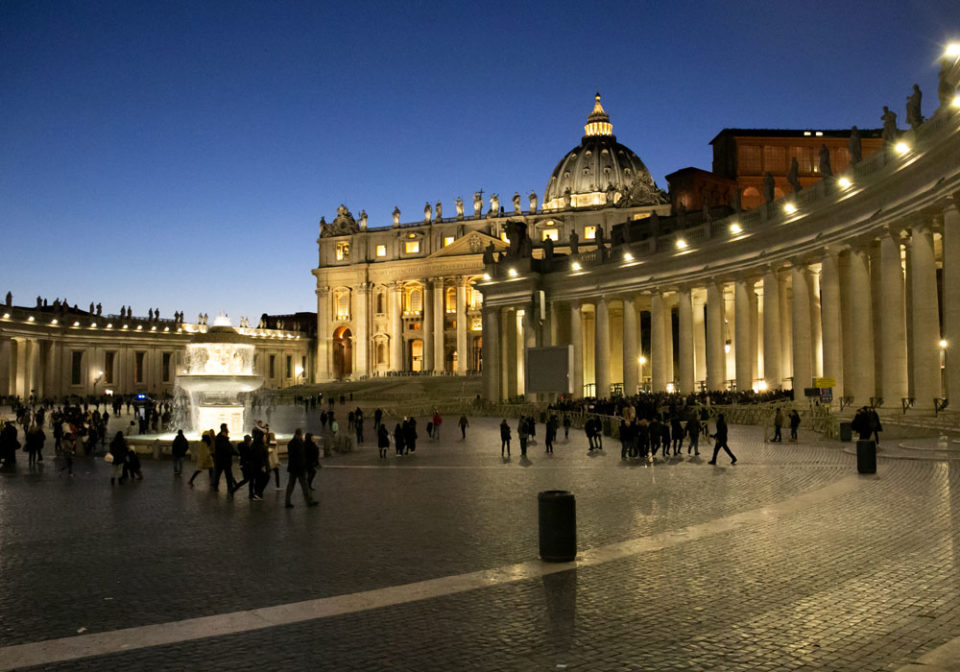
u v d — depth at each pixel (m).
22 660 8.45
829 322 43.94
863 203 40.41
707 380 56.25
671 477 22.67
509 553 13.27
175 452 25.86
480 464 28.33
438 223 149.38
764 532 14.18
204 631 9.35
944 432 30.06
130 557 13.45
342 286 156.62
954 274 32.09
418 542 14.34
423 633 9.16
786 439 33.00
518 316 77.69
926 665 7.79
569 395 60.44
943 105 31.77
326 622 9.63
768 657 8.22
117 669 8.16
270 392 111.31
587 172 168.75
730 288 61.59
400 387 105.19
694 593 10.53
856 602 9.95
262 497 20.17
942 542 12.82
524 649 8.59
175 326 129.12
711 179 76.81
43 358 105.44
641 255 62.56
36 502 20.09
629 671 7.93
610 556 12.77
